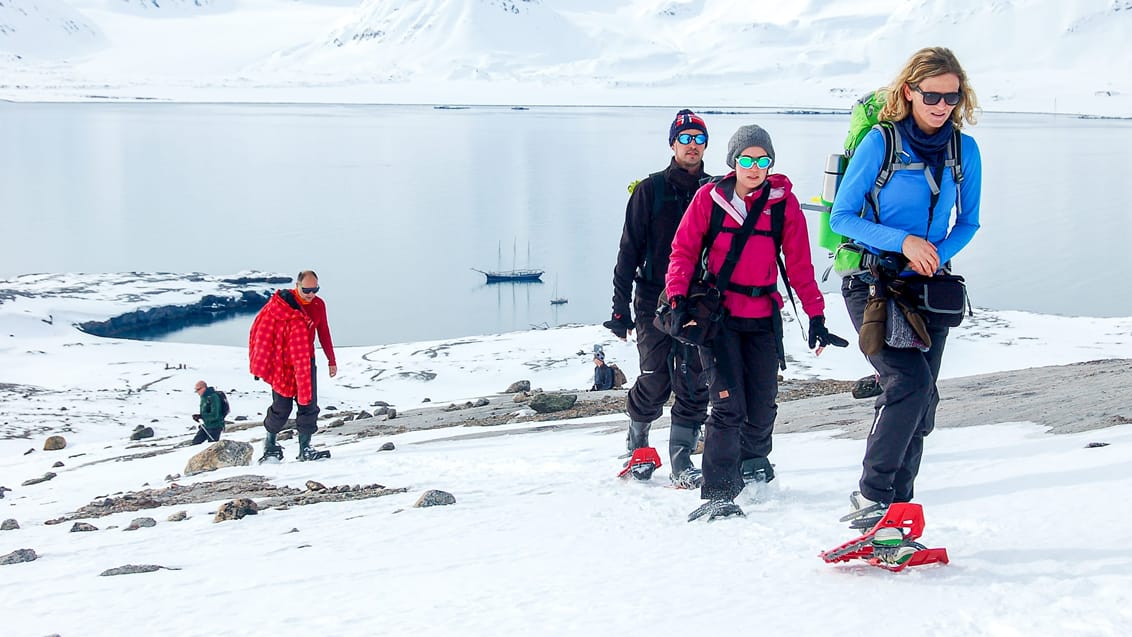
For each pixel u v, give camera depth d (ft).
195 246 452.35
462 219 536.42
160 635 13.93
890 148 14.90
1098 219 479.00
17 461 63.93
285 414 38.81
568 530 18.99
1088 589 11.55
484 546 18.39
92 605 16.25
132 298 303.27
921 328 14.55
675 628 12.01
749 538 16.57
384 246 448.65
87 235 481.87
